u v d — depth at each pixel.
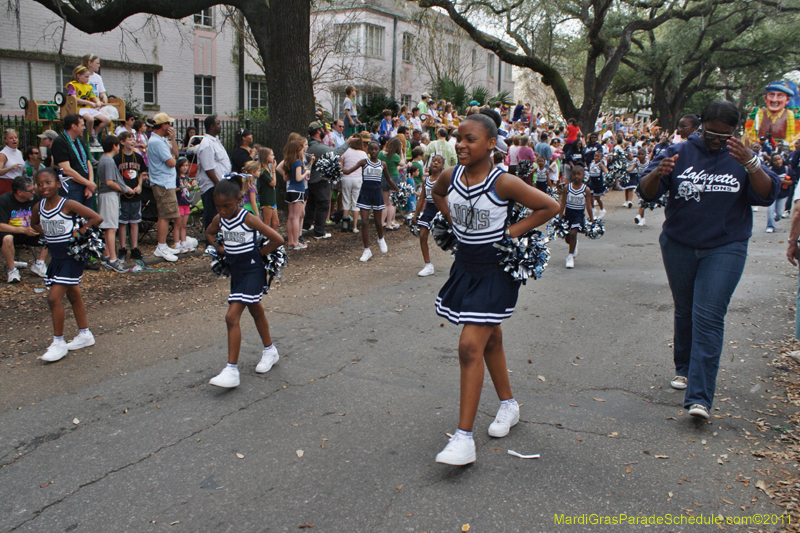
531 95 39.69
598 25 22.53
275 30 11.72
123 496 3.12
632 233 11.79
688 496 3.09
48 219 4.89
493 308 3.37
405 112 15.55
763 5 27.06
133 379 4.62
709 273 3.90
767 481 3.21
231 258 4.51
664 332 5.75
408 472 3.32
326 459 3.46
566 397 4.30
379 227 9.32
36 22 16.30
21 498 3.11
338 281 7.72
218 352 5.19
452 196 3.43
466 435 3.35
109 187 7.66
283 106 11.95
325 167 9.66
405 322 6.03
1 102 15.91
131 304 6.59
